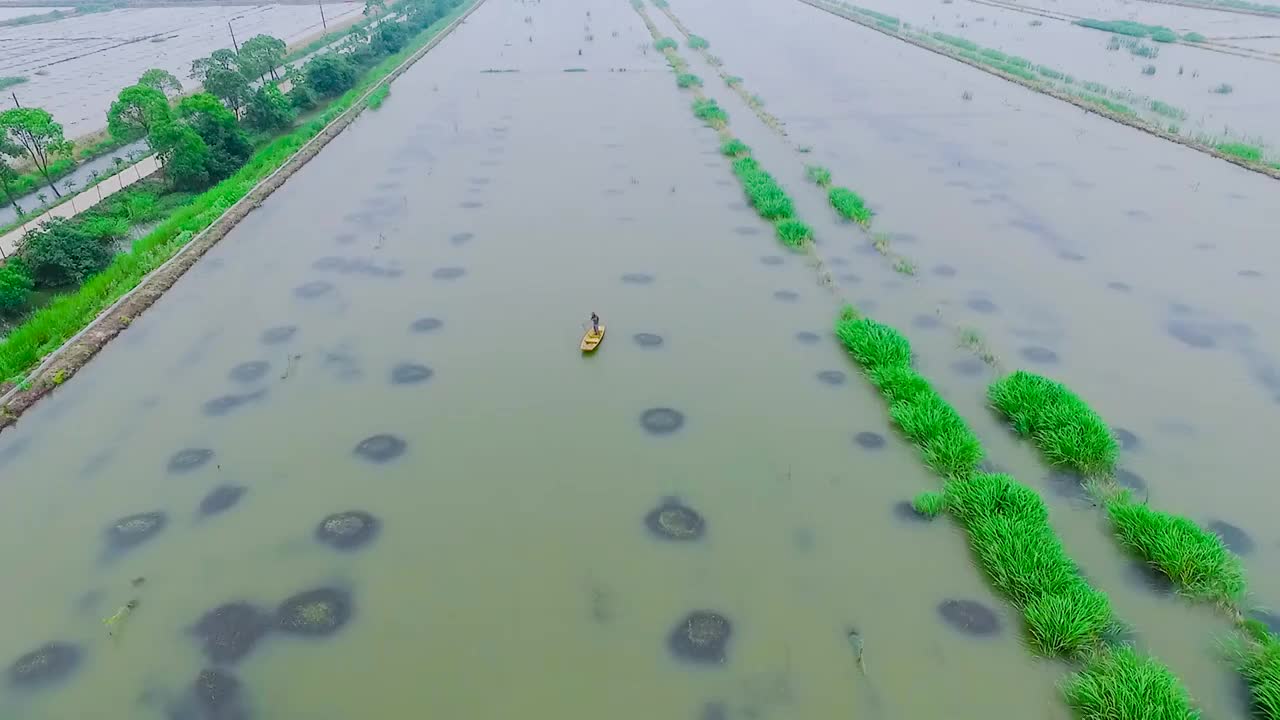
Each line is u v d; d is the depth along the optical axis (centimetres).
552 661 1127
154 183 3316
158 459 1534
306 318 2038
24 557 1307
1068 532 1345
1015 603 1209
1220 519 1364
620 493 1444
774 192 2756
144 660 1134
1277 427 1597
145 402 1709
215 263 2347
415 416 1655
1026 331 1958
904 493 1448
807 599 1228
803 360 1861
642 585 1253
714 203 2778
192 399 1717
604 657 1133
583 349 1869
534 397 1719
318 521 1379
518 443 1574
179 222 2672
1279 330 1939
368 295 2152
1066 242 2436
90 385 1770
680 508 1408
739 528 1364
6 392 1723
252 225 2616
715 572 1277
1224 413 1642
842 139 3462
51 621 1196
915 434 1574
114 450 1559
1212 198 2750
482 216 2667
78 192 3178
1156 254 2344
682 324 2006
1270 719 1018
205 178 3297
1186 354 1853
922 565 1291
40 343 1941
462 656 1134
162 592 1243
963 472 1468
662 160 3209
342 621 1190
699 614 1202
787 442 1583
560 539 1340
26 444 1580
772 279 2242
